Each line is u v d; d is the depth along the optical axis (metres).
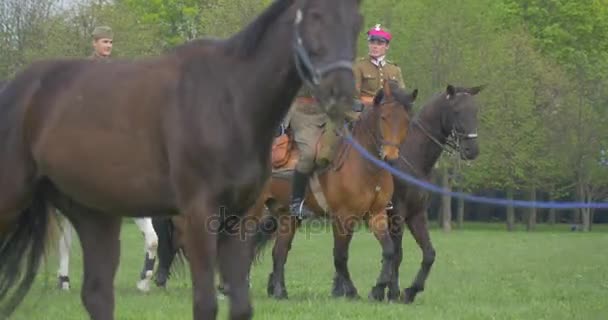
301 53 7.64
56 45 46.16
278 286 15.91
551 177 60.84
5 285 9.31
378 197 14.77
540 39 67.19
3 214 8.93
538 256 27.47
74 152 8.54
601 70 63.38
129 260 23.55
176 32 71.12
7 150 8.84
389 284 15.46
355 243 32.62
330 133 14.68
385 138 14.31
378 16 54.09
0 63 45.81
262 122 8.08
